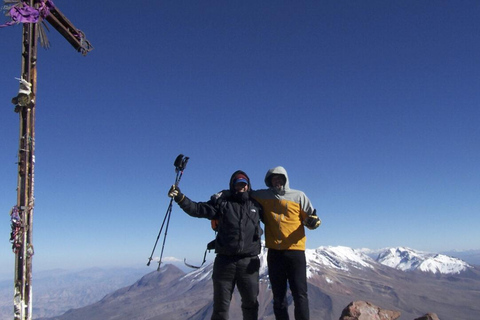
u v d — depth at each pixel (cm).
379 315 566
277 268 409
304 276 408
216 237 395
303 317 390
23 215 318
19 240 316
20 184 324
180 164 389
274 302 405
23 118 335
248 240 384
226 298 380
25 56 343
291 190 429
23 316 310
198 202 396
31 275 320
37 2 366
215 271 389
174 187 382
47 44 381
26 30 345
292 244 408
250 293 384
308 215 422
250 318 386
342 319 557
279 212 418
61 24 397
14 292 311
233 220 385
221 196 404
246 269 384
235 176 410
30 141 331
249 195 420
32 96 335
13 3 344
